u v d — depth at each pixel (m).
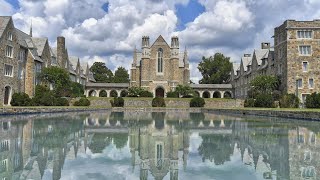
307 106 50.69
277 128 23.06
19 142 14.88
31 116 34.75
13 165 10.22
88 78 115.38
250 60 93.88
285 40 61.72
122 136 18.02
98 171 9.66
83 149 13.50
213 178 8.96
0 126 22.28
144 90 86.56
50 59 73.81
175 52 93.38
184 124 26.97
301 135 18.53
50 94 58.72
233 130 21.70
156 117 38.41
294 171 9.66
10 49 54.75
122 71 147.00
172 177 9.07
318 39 60.31
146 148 13.95
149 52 94.50
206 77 126.81
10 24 54.53
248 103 63.50
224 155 12.41
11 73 55.28
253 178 8.91
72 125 24.52
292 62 60.50
